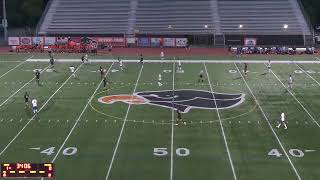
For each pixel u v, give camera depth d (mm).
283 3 63719
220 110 31797
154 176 22125
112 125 28938
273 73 42844
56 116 30562
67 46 54469
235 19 62000
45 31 61969
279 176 22125
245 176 22109
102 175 22234
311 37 59281
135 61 48375
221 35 59875
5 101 33844
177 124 29047
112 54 52531
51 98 34594
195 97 34844
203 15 62625
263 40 59625
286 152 24891
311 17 66750
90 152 24875
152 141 26391
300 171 22672
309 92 36281
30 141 26312
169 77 41156
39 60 48719
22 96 35125
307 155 24516
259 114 30953
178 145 25812
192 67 45438
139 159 24000
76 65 46156
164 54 52781
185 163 23547
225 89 37156
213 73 42781
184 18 62375
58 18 63562
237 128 28406
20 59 49312
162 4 64250
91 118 30203
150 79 40406
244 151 25016
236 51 53469
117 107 32438
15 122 29406
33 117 30344
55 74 42188
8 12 70500
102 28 61969
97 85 38344
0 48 56531
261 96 35125
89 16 63656
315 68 45062
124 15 63531
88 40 56125
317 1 67375
